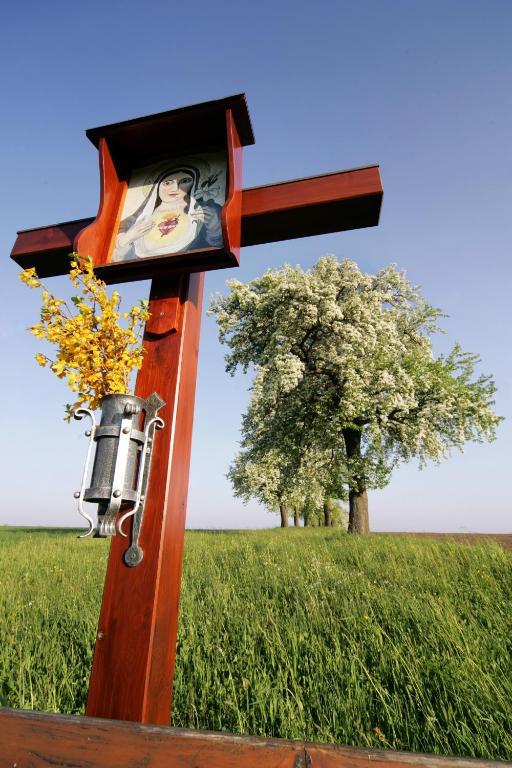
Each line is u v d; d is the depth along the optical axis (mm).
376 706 2467
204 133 2422
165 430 1968
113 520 1687
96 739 933
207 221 2301
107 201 2389
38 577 6152
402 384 15625
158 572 1728
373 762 806
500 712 2184
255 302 16344
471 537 12055
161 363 2125
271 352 15773
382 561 6953
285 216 2318
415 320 18203
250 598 4480
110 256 2338
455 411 16953
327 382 16703
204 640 3217
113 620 1690
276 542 10367
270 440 17594
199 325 2441
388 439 17469
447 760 793
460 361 17578
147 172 2527
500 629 3328
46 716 986
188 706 2527
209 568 6273
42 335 1893
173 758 875
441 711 2334
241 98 2207
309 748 842
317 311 15375
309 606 4004
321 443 17016
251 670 2766
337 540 11039
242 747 861
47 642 3273
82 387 1931
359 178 2256
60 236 2609
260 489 31609
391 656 2832
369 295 16672
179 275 2281
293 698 2549
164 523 1807
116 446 1721
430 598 3904
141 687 1576
